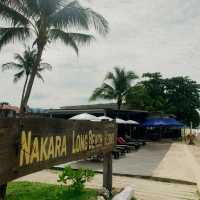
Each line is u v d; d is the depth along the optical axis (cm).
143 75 4088
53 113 2648
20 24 1488
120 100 2911
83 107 3309
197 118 4181
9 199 478
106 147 532
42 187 583
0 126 228
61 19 1455
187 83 4053
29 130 271
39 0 1451
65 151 359
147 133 3212
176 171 1042
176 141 3147
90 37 1673
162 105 3488
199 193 696
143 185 761
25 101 1551
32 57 2816
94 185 681
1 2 1375
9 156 240
